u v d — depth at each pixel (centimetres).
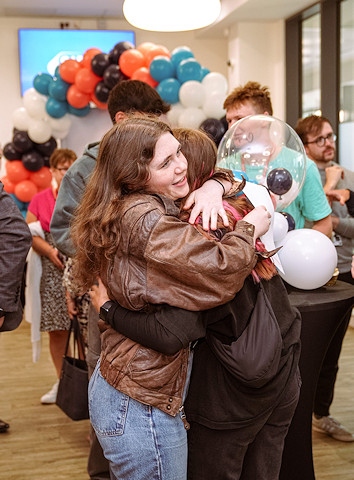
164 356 154
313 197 263
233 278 146
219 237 153
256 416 164
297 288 226
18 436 336
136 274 151
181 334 148
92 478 266
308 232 221
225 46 909
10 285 229
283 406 175
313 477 226
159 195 153
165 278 148
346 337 500
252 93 266
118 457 159
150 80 539
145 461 156
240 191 169
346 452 300
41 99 592
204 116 528
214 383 162
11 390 409
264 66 778
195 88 516
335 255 220
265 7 688
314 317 208
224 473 167
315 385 219
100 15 878
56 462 305
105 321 162
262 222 158
